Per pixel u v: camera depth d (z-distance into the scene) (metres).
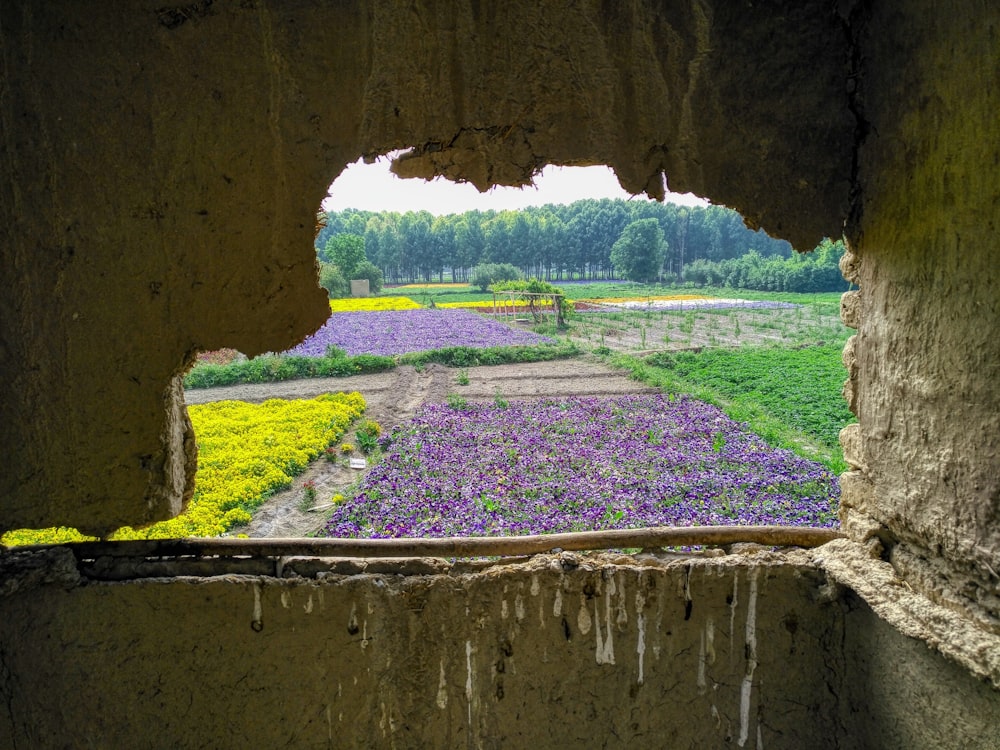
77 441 2.81
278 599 2.99
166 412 2.87
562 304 28.23
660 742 3.22
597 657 3.14
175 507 3.01
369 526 7.08
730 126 2.93
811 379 15.21
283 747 3.09
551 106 2.92
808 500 7.86
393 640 3.06
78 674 2.95
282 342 2.91
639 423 11.74
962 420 2.46
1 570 2.84
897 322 2.77
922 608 2.63
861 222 2.94
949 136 2.41
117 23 2.60
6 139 2.61
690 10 2.84
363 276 44.75
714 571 3.12
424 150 2.97
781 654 3.18
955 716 2.52
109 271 2.74
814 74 2.90
